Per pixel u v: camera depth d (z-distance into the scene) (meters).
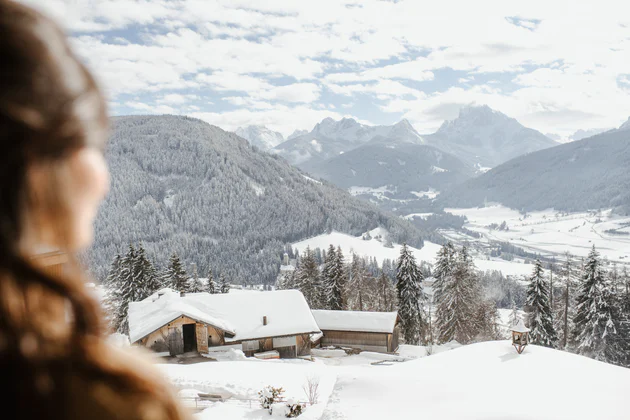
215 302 44.09
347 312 54.81
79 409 0.41
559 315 61.38
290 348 42.19
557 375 26.14
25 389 0.40
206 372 29.42
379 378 27.31
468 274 62.03
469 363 28.97
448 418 21.02
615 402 22.09
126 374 0.45
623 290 52.59
